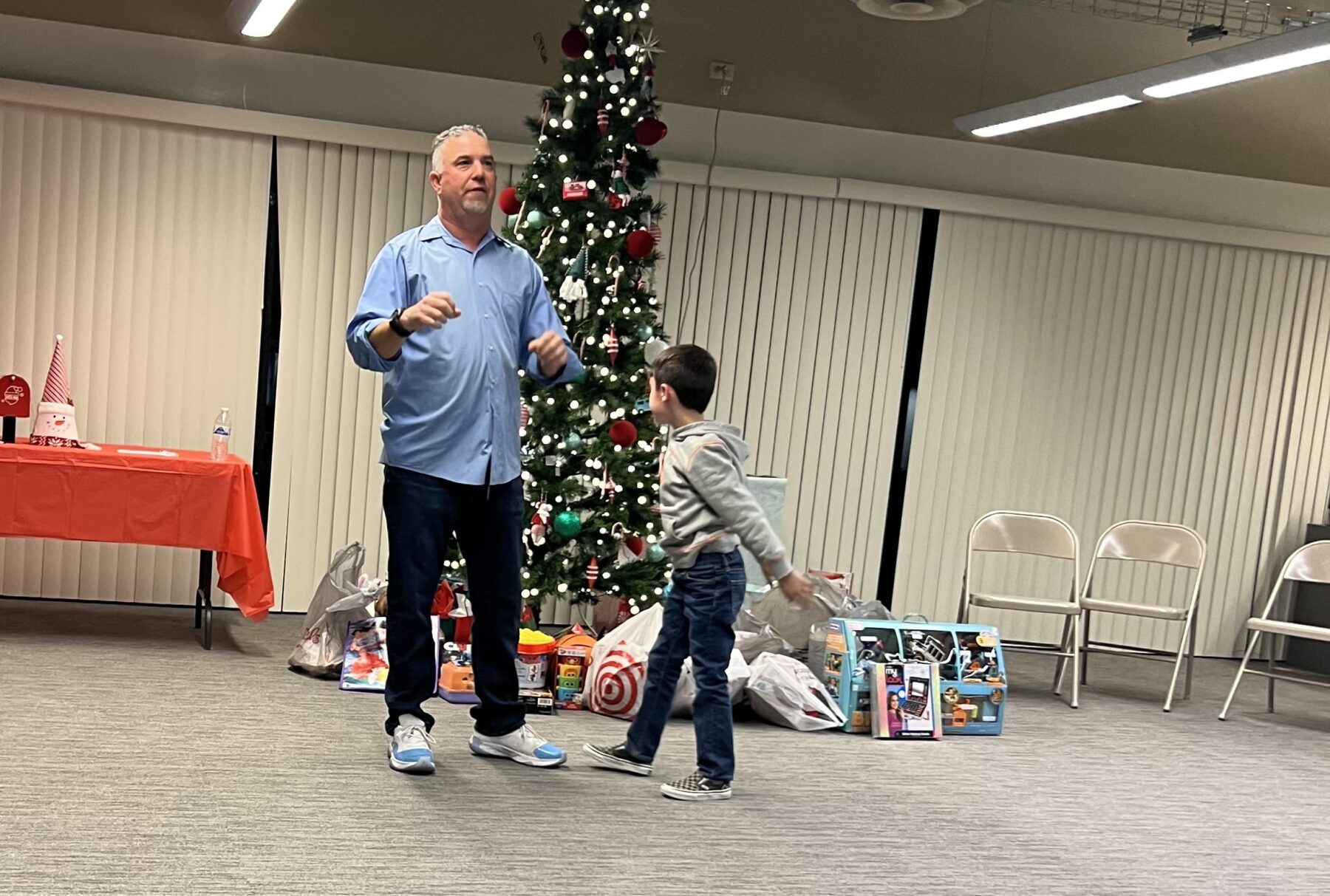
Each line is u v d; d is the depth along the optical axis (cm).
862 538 742
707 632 364
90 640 527
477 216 363
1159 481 774
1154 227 751
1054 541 620
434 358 349
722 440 361
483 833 314
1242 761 494
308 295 659
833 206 725
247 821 308
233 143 646
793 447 730
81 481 498
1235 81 541
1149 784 441
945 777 422
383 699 457
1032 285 750
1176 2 641
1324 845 383
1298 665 781
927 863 327
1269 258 777
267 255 659
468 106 680
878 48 691
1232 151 759
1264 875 346
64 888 256
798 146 721
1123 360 764
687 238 707
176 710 415
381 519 676
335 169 659
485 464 357
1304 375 788
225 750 371
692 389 370
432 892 272
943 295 741
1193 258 768
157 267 641
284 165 653
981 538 620
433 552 359
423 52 666
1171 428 773
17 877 260
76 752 356
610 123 511
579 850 308
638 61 517
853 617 530
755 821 349
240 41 648
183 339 645
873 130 728
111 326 637
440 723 427
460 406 353
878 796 389
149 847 284
